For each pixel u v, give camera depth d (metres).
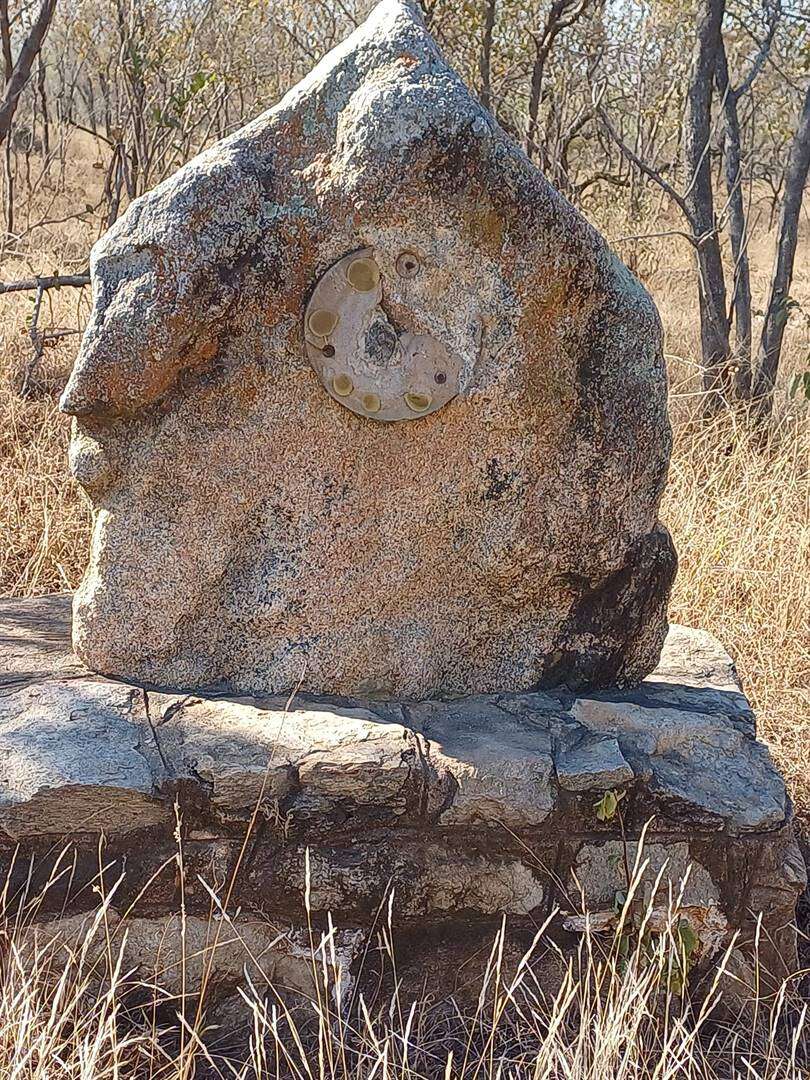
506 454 2.36
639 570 2.53
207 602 2.38
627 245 9.02
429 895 2.23
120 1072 2.04
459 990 2.29
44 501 3.97
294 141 2.17
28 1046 1.89
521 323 2.26
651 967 2.12
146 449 2.28
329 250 2.19
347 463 2.34
